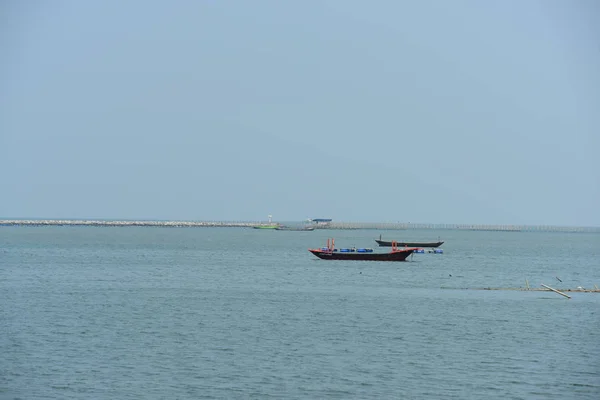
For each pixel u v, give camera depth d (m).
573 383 58.31
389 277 138.62
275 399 53.81
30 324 79.00
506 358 65.56
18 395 54.16
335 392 55.38
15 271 143.12
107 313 86.88
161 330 76.12
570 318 86.56
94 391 55.12
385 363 63.22
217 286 118.50
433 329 78.38
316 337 73.25
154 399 53.56
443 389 56.47
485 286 125.50
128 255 198.75
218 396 54.25
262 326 78.94
